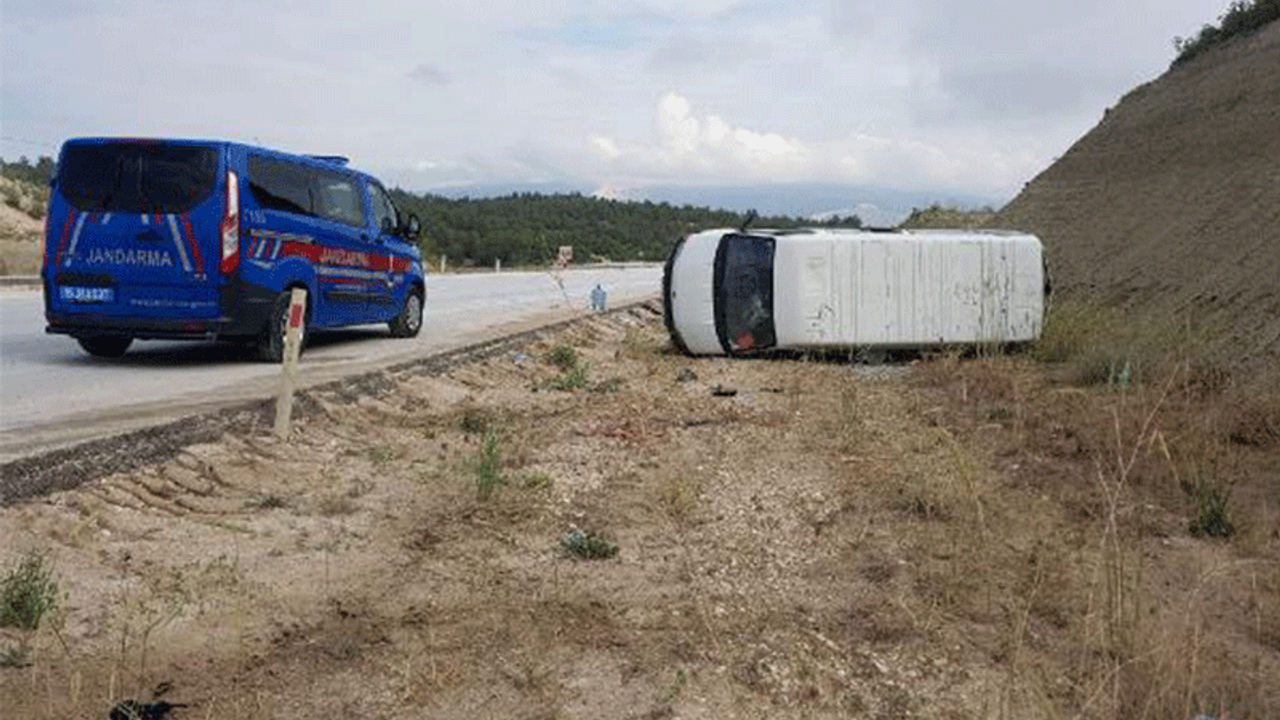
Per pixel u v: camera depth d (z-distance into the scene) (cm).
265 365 1214
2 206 4406
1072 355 1598
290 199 1249
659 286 3762
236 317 1148
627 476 858
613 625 536
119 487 683
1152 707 448
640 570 627
